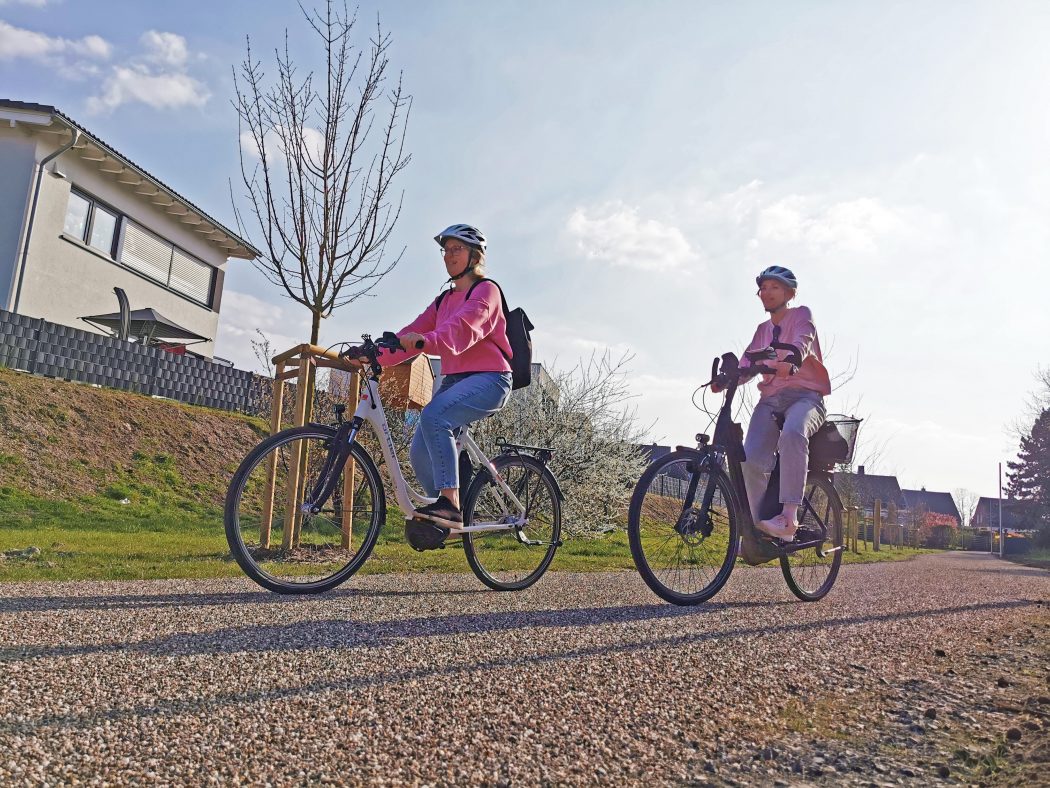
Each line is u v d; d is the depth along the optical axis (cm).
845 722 200
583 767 158
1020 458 5694
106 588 363
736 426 413
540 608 353
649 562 401
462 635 275
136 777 142
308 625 282
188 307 2067
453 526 377
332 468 377
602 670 233
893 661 273
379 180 693
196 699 187
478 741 169
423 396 561
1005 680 251
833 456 441
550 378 1123
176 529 876
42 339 1235
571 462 1062
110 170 1723
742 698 214
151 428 1222
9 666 205
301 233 670
